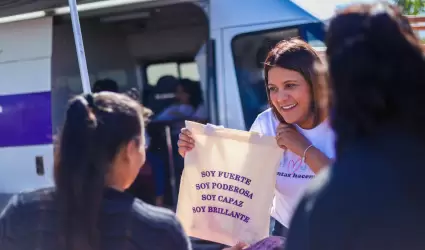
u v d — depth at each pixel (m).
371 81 1.17
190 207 2.37
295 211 1.24
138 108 1.68
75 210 1.52
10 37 5.23
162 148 4.73
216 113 4.24
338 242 1.14
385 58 1.16
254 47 4.09
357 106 1.19
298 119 2.25
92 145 1.55
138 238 1.54
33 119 5.11
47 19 5.03
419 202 1.12
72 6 4.07
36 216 1.59
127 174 1.66
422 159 1.15
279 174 2.38
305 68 2.18
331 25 1.26
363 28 1.19
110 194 1.59
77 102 1.61
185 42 4.66
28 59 5.14
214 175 2.31
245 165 2.27
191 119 4.55
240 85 4.13
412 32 1.20
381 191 1.13
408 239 1.11
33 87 5.11
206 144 2.33
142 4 4.67
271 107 2.37
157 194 4.66
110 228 1.54
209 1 4.26
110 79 5.15
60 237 1.53
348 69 1.19
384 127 1.19
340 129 1.23
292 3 4.04
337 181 1.18
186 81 4.68
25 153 5.16
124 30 5.02
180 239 1.60
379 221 1.12
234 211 2.29
